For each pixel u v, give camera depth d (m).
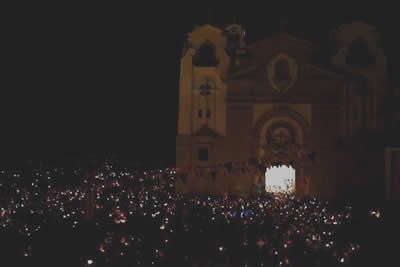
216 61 67.94
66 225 37.69
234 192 65.94
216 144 66.69
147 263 26.16
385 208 54.31
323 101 66.38
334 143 65.94
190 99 67.50
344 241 34.59
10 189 58.03
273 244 30.23
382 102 66.50
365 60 67.31
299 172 65.81
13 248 29.66
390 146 64.56
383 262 28.25
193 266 25.59
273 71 66.81
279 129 66.56
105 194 57.59
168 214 43.31
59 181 66.31
